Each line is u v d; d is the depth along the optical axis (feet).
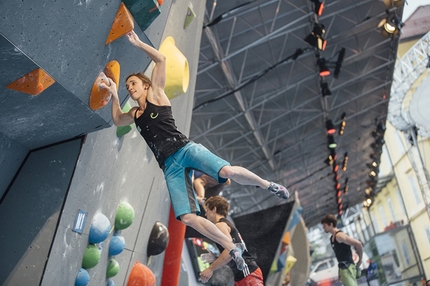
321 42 43.24
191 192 11.52
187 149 11.46
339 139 80.84
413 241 78.33
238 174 11.05
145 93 12.17
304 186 92.79
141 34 12.80
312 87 57.57
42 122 11.75
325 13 46.03
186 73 17.54
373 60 56.24
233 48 44.96
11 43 9.13
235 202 84.58
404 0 44.04
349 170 99.19
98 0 10.25
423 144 66.85
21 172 12.75
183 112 21.88
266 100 53.21
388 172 91.09
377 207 101.55
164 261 22.39
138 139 16.42
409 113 60.18
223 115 55.11
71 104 11.55
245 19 41.75
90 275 14.56
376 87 60.90
